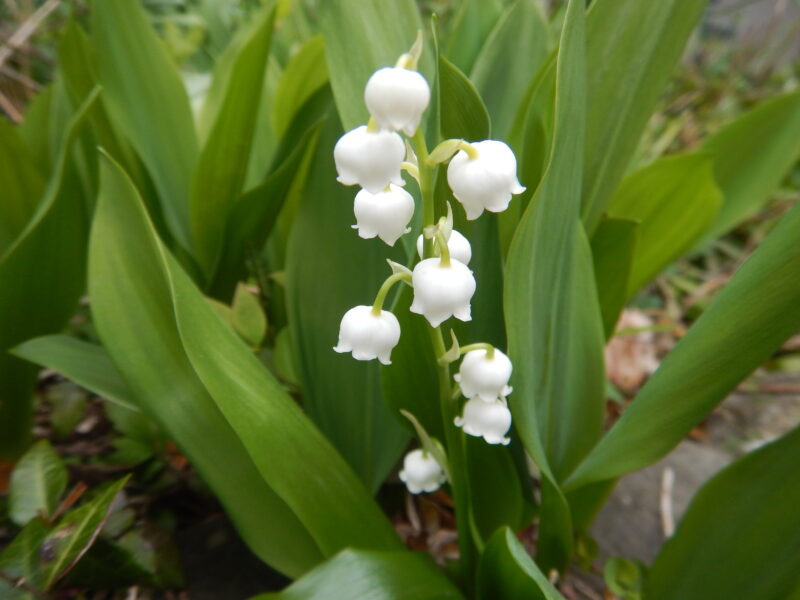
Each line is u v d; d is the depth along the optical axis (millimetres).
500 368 91
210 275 175
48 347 127
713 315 103
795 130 209
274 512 113
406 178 115
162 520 154
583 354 134
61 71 163
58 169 137
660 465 189
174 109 178
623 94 140
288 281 146
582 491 140
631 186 185
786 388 233
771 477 111
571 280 124
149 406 107
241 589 136
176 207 178
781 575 101
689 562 115
